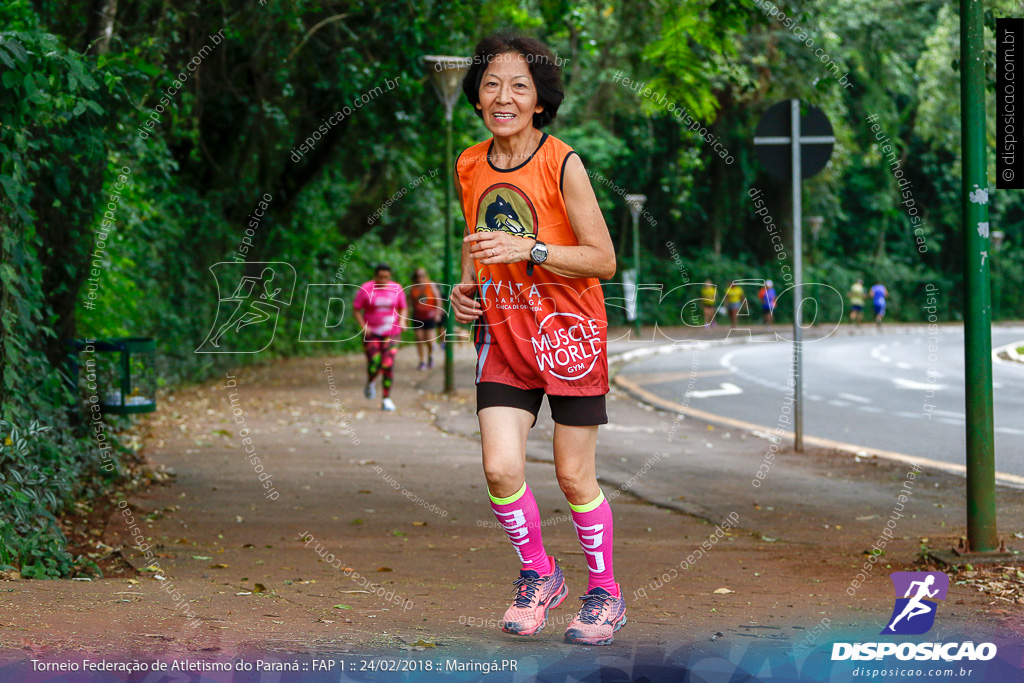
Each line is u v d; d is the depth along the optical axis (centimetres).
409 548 803
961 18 694
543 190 474
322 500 1005
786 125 1312
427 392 2088
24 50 671
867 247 6341
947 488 1095
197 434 1441
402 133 2339
